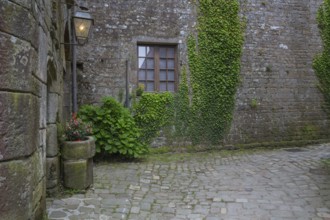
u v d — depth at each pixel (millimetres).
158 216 3848
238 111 8805
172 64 8359
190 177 5730
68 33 6367
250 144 8867
